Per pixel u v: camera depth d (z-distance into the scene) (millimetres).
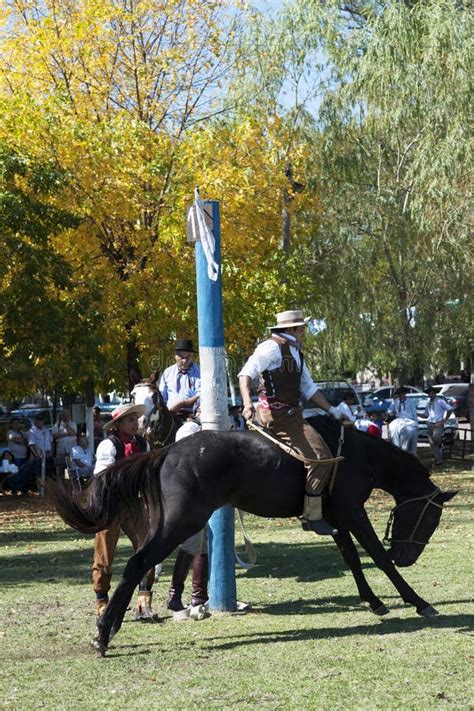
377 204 29422
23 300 21500
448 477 24688
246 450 8297
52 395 33219
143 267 24688
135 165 23734
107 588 8930
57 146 23375
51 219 22031
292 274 26109
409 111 26719
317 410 26453
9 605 9906
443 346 34000
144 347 25125
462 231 27922
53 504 8008
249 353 27188
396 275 31875
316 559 12508
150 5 25750
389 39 26641
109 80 26078
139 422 9633
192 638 8273
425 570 11258
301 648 7703
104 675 7074
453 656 7234
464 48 25734
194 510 8070
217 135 25297
